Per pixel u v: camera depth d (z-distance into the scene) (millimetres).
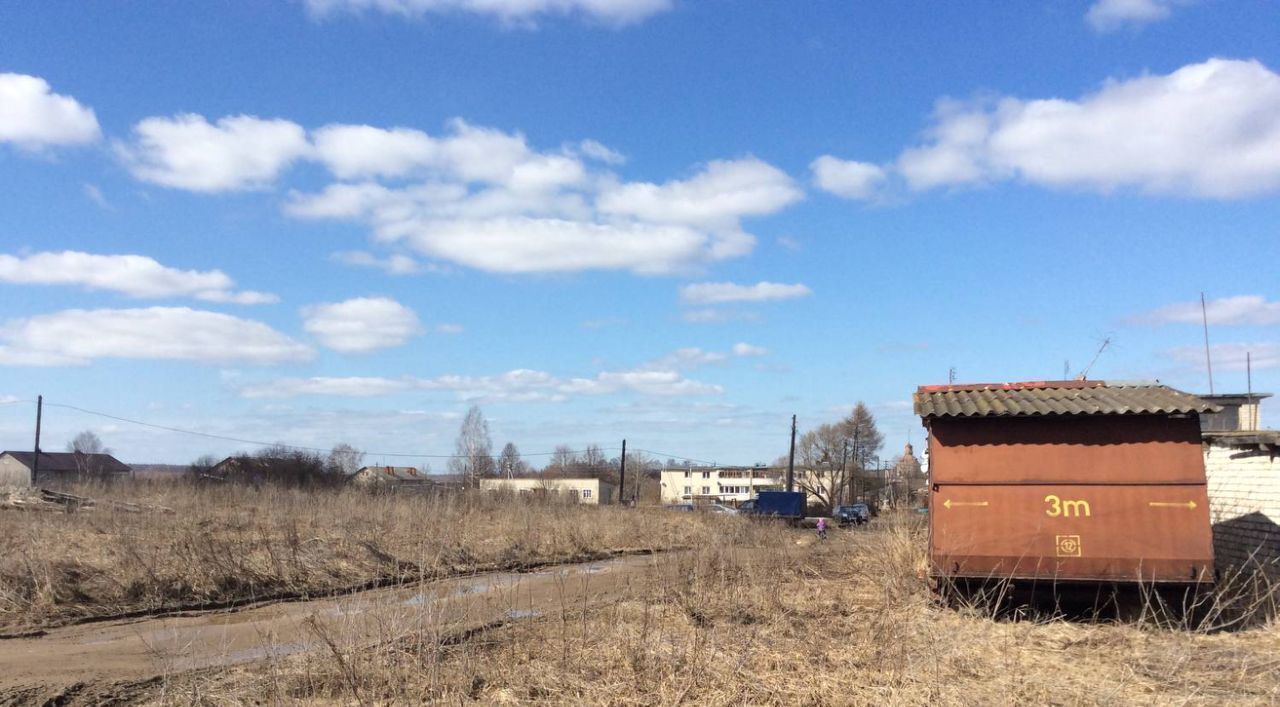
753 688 8164
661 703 7746
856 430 88562
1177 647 9781
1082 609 12328
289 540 18078
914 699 7852
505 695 7934
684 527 31859
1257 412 23312
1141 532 11148
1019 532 11516
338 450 78312
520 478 103438
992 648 9852
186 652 10055
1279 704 7758
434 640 8609
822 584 15703
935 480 12000
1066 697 7988
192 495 32469
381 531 21938
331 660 8891
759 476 115750
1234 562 15125
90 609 13156
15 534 18203
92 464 81750
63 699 8234
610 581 17250
